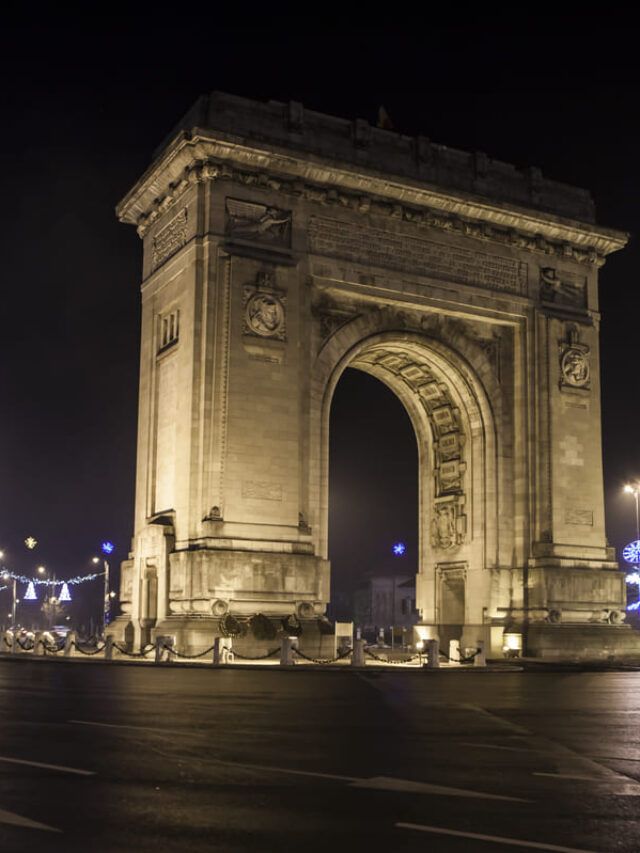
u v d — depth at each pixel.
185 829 11.52
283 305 55.88
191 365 53.94
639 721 23.91
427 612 66.12
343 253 58.44
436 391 65.88
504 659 57.41
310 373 56.97
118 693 29.83
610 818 12.50
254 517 53.50
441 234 61.88
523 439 62.91
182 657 47.94
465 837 11.30
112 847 10.66
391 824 11.92
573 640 59.34
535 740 20.03
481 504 62.53
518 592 61.25
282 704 27.23
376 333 59.69
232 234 55.34
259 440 54.28
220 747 18.09
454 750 18.34
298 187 57.19
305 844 10.91
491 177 64.12
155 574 55.94
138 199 62.06
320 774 15.31
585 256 66.69
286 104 58.06
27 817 12.04
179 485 54.03
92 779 14.55
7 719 22.16
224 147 54.91
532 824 12.06
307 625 52.81
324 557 56.19
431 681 39.16
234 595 51.84
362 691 32.75
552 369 63.91
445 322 62.31
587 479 63.88
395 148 61.06
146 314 61.56
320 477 56.94
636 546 83.56
